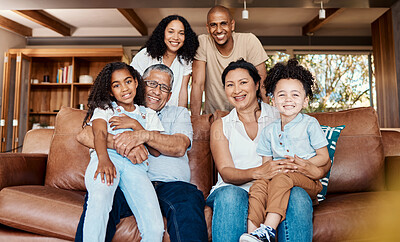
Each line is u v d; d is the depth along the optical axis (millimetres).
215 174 1823
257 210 1201
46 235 1375
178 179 1455
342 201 1377
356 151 1789
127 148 1361
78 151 1875
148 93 1627
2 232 1409
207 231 1277
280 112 1461
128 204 1311
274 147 1445
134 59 2158
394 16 4242
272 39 5785
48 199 1392
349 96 5730
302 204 1174
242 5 4207
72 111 2006
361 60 5809
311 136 1423
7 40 5402
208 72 2404
